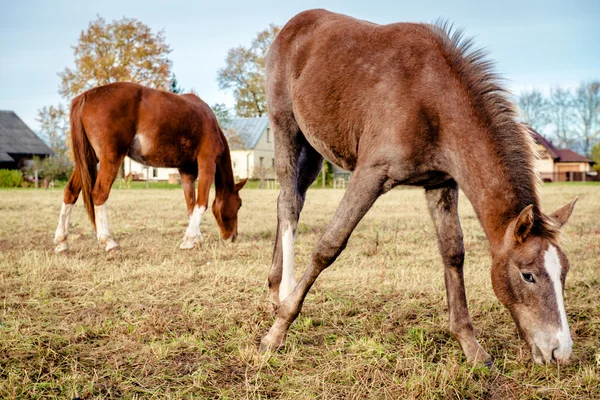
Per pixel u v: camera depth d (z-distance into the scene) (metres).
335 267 5.89
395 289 4.82
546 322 2.63
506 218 2.89
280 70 4.31
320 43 3.92
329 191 24.84
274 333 3.46
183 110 7.36
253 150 46.41
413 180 3.33
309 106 3.84
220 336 3.65
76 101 6.71
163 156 7.38
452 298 3.44
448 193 3.49
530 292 2.69
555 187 28.59
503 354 3.38
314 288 4.88
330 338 3.65
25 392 2.75
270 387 2.87
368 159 3.28
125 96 6.80
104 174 6.69
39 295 4.52
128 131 6.80
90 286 4.91
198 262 6.26
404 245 7.45
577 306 4.25
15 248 7.05
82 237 8.06
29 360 3.15
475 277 5.23
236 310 4.20
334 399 2.75
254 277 5.29
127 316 3.99
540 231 2.73
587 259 6.27
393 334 3.67
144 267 5.66
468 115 3.07
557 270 2.64
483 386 2.94
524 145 3.00
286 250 4.12
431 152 3.20
